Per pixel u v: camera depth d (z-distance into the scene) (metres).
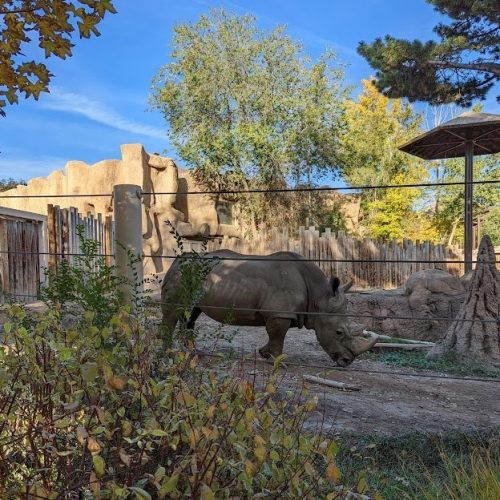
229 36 27.70
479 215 30.28
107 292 3.59
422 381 7.04
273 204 27.55
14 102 3.61
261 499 1.88
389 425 4.88
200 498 1.67
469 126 13.69
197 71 27.48
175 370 2.29
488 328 8.70
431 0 16.09
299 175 28.25
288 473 1.91
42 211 24.84
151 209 23.66
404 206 30.73
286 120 27.78
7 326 2.25
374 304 10.98
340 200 30.45
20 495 1.75
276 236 19.72
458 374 7.86
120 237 4.35
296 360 7.93
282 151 26.78
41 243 13.82
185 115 27.34
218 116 27.89
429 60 16.14
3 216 12.59
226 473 1.98
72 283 3.36
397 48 16.14
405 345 9.54
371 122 34.00
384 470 3.63
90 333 2.17
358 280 18.70
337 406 5.36
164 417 1.98
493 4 15.02
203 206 25.95
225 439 1.93
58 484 1.93
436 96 17.08
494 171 32.44
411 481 3.41
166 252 23.58
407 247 19.58
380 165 32.97
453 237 31.53
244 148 26.41
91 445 1.67
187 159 26.39
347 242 18.94
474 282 8.96
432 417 5.30
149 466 2.02
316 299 6.93
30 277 13.31
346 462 3.59
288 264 6.93
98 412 1.78
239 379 2.72
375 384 6.64
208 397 2.22
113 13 3.39
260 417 2.04
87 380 1.88
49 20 3.34
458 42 15.80
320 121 27.94
